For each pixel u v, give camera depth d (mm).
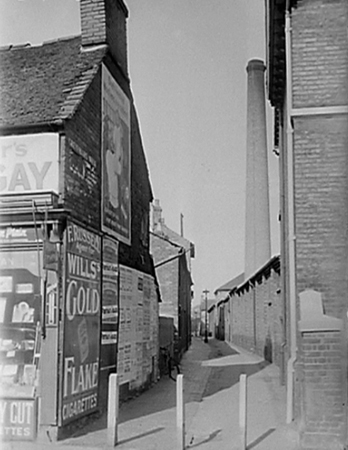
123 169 13375
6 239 9000
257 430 9438
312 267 8477
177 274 27719
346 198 8516
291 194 8961
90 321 10258
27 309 8898
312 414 7812
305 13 8852
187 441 8648
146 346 15477
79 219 9875
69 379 9055
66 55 12078
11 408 8672
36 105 9914
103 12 12117
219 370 20953
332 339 7875
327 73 8727
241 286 34312
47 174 9172
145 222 16375
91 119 10812
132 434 9180
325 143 8641
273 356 22703
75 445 8328
